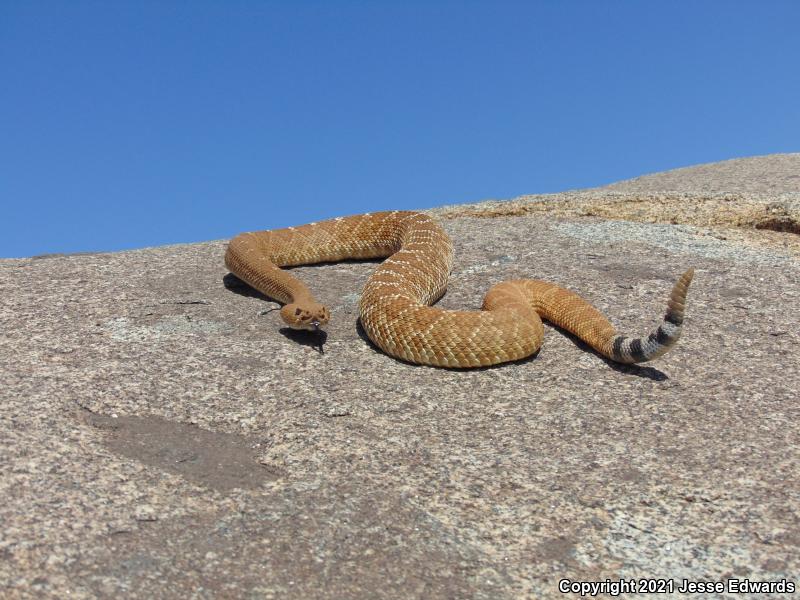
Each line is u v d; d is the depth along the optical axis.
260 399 0.77
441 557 0.58
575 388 0.81
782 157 2.65
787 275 1.12
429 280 1.01
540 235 1.35
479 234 1.38
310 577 0.56
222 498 0.63
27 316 0.96
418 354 0.85
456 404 0.78
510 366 0.86
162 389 0.78
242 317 0.98
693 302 1.02
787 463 0.68
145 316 0.97
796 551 0.58
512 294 0.93
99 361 0.83
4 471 0.63
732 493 0.64
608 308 1.00
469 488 0.65
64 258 1.27
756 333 0.93
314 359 0.86
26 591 0.53
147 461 0.67
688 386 0.81
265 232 1.20
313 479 0.65
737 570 0.57
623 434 0.73
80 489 0.62
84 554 0.56
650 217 1.57
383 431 0.73
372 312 0.90
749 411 0.76
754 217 1.46
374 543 0.59
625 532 0.61
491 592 0.56
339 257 1.25
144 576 0.55
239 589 0.55
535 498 0.64
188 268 1.19
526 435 0.73
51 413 0.72
